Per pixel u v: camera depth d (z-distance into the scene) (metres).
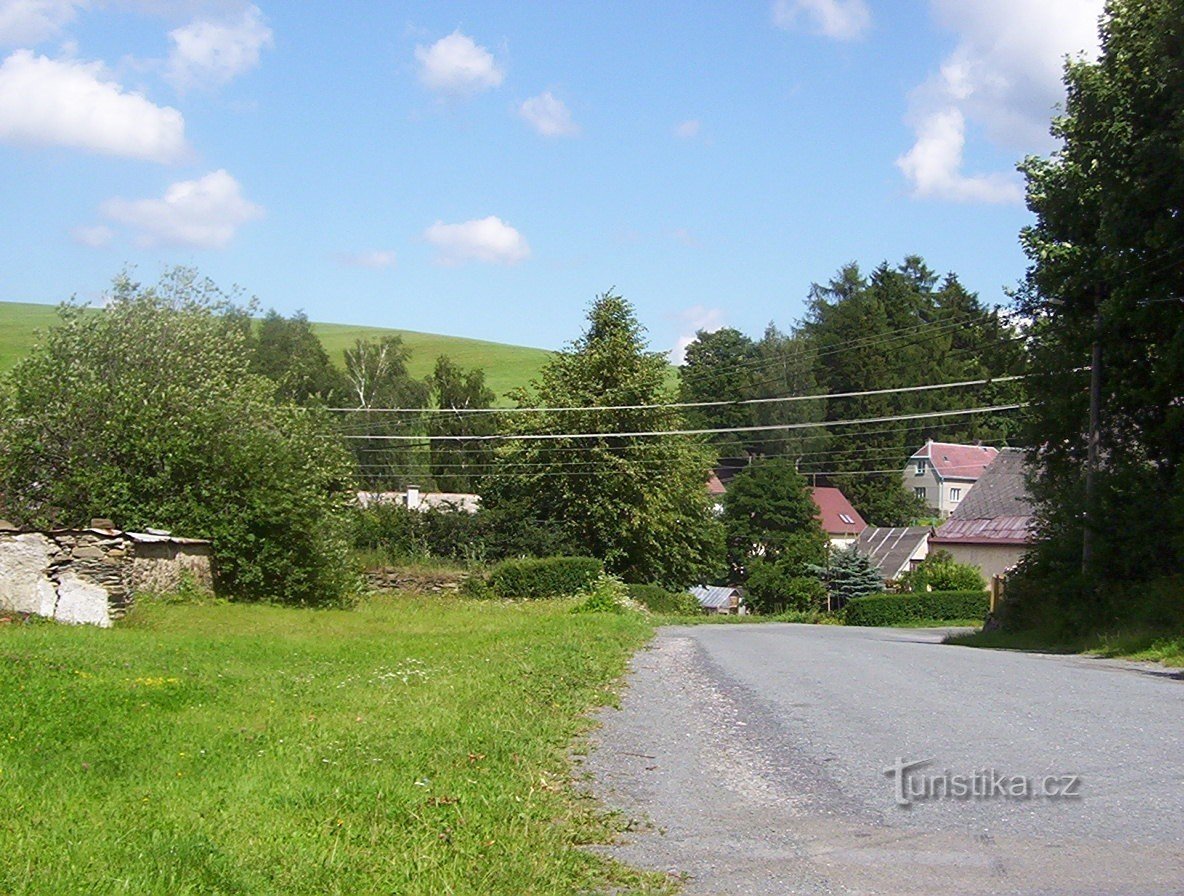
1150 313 23.95
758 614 59.62
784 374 77.75
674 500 53.94
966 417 78.75
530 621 26.06
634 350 55.06
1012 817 7.04
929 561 54.09
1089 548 24.80
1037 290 28.66
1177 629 19.36
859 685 13.24
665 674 14.76
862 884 5.82
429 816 6.77
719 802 7.57
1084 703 11.54
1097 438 25.39
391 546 47.00
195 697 11.28
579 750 9.16
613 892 5.72
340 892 5.44
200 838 5.96
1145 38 24.02
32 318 95.00
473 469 68.31
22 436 24.72
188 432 25.12
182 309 30.28
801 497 68.62
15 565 20.02
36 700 10.09
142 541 20.94
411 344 113.06
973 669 15.30
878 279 82.75
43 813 6.72
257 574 25.58
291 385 60.19
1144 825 6.79
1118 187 24.25
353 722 9.95
